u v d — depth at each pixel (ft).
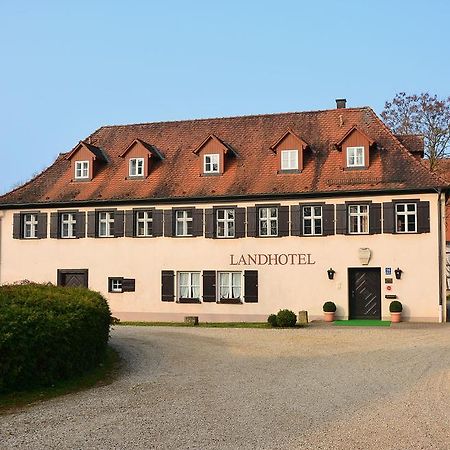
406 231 98.32
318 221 102.94
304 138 111.34
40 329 42.37
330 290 100.53
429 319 96.07
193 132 120.78
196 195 107.14
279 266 103.24
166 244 109.09
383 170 101.19
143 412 36.40
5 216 118.11
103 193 112.98
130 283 110.42
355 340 70.85
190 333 80.18
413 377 46.68
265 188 104.68
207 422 33.81
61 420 34.53
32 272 115.65
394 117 146.10
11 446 29.35
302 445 29.17
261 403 38.52
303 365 53.42
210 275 106.52
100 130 128.16
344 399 39.40
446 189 97.19
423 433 31.12
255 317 103.86
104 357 55.62
